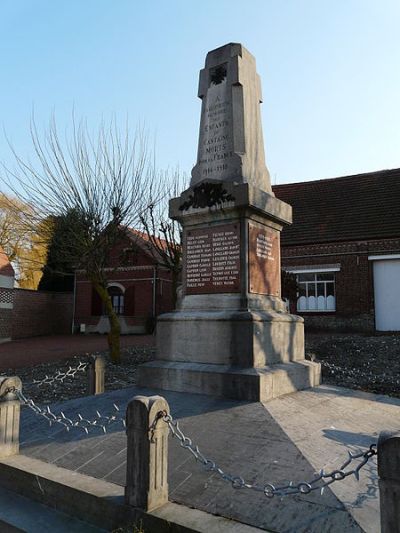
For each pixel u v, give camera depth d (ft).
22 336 86.28
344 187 73.61
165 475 11.35
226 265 19.70
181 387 18.44
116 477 12.73
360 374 33.47
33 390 32.07
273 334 19.30
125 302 92.12
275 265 21.65
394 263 62.49
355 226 66.23
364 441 14.21
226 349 18.29
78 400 19.74
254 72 22.95
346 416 16.79
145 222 50.47
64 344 68.90
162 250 55.72
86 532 11.16
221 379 17.40
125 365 41.88
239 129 21.22
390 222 64.34
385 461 8.14
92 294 95.91
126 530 10.59
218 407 16.29
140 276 91.76
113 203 45.06
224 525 10.05
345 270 64.39
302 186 77.51
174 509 10.87
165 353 19.98
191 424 15.24
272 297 21.08
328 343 48.29
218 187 19.88
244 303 18.81
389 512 8.01
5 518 11.94
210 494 11.40
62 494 12.34
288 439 13.53
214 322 18.72
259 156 22.17
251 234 19.80
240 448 13.38
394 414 18.08
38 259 100.12
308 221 70.44
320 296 66.28
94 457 14.03
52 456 14.58
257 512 10.47
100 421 16.51
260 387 16.56
